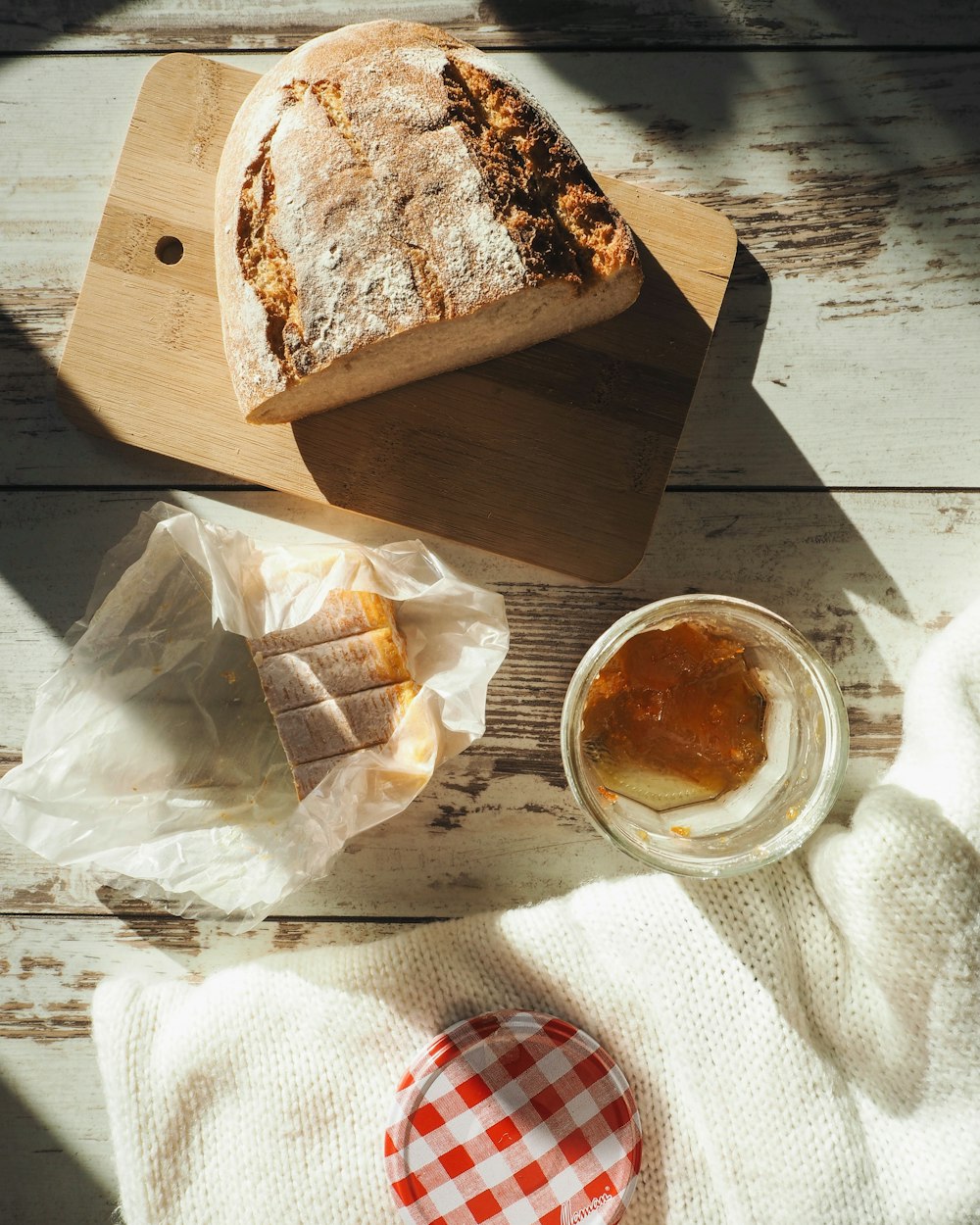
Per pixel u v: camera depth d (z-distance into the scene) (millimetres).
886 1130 506
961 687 509
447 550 528
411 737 507
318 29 523
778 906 511
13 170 525
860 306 523
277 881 508
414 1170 506
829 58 522
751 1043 504
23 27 524
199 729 533
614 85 524
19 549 527
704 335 515
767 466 524
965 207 522
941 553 522
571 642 527
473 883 530
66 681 521
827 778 469
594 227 486
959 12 521
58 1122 530
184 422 514
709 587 525
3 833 533
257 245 485
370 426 515
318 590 511
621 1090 508
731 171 524
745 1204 500
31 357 526
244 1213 514
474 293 474
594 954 516
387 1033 518
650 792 497
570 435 515
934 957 490
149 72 511
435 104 476
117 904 531
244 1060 518
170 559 524
